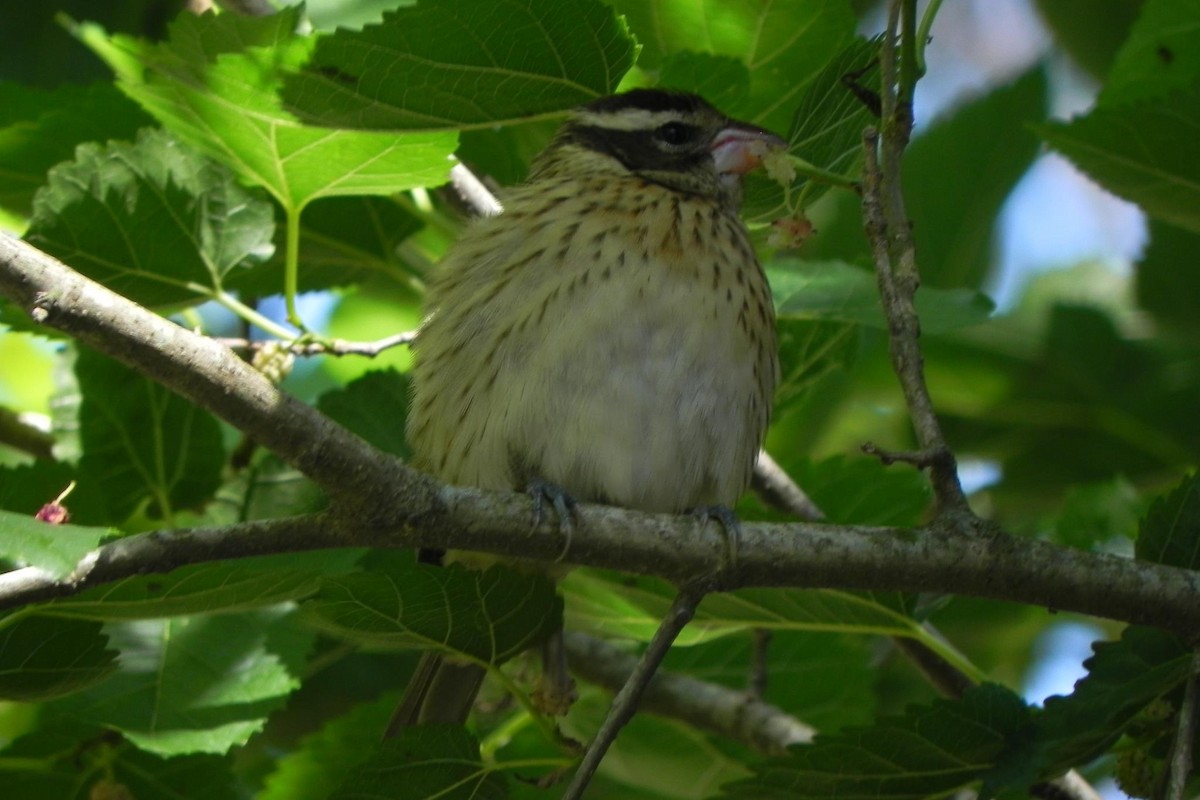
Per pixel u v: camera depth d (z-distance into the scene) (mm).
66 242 9977
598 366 9352
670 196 9867
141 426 11148
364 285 14219
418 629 8281
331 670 13391
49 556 6609
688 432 9492
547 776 8562
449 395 9641
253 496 11125
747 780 8602
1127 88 11344
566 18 8289
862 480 12008
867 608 9398
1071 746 8195
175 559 7074
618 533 7758
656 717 12109
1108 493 12047
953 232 15094
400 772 8352
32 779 9945
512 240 9719
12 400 15789
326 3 10305
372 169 9586
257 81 8703
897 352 7953
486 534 7590
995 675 14344
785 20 10578
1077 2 15398
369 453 7195
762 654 11523
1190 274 14047
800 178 9398
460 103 8773
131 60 9531
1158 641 8297
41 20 12883
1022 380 14609
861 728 8352
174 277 10148
